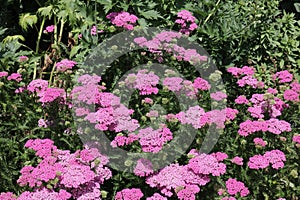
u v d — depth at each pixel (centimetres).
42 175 146
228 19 187
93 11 183
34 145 152
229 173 159
